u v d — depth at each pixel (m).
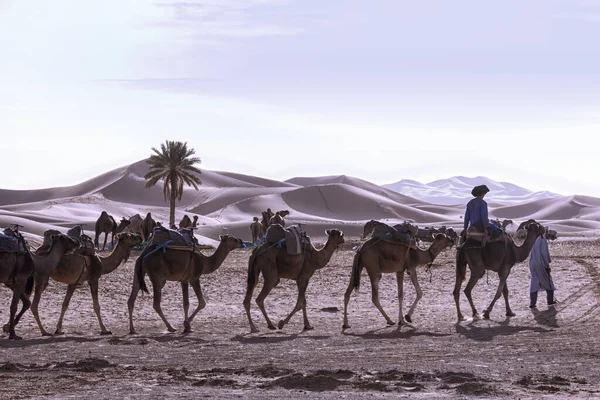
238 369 12.08
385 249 19.20
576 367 12.04
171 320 20.53
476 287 27.14
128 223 49.03
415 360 13.16
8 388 10.38
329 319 20.70
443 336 16.61
